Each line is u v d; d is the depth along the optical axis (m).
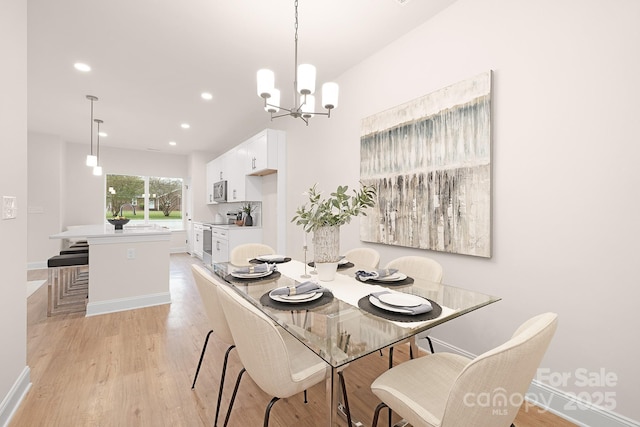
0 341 1.44
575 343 1.51
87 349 2.24
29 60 2.75
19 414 1.54
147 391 1.74
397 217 2.41
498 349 0.74
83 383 1.81
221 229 4.90
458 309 1.23
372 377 1.94
